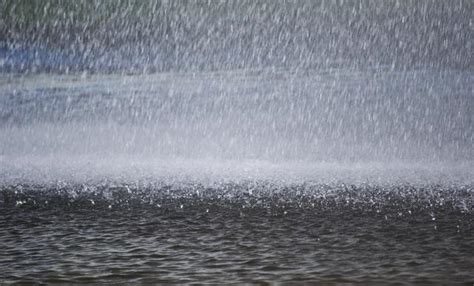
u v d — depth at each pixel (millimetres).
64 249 20453
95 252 19984
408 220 25594
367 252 19703
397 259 18688
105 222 25750
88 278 16984
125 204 30656
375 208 28828
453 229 23438
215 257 19234
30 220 26250
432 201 30594
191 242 21531
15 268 18016
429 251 19703
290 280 16609
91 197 33031
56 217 26984
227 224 25125
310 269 17688
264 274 17234
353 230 23531
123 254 19719
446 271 17297
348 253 19594
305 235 22656
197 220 26141
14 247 20797
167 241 21719
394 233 22781
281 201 31234
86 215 27547
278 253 19719
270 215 27250
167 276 17125
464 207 28656
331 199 31641
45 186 37125
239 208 29203
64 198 32656
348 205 29781
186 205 30250
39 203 31094
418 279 16578
